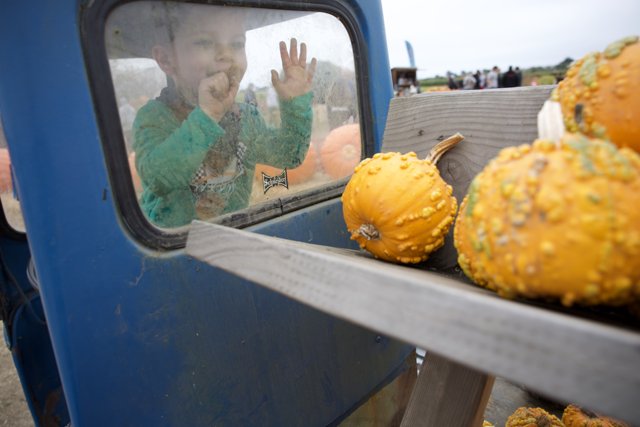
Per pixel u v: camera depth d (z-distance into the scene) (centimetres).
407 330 68
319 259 81
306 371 209
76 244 139
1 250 240
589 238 68
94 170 140
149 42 153
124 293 149
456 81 1969
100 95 141
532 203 74
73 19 134
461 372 128
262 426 191
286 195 204
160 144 159
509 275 78
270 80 194
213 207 178
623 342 51
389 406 271
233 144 182
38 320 251
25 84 128
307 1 198
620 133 92
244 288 180
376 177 125
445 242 134
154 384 159
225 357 176
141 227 153
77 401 144
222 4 169
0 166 230
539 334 57
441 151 144
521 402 278
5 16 124
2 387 388
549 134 88
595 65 98
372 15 232
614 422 217
